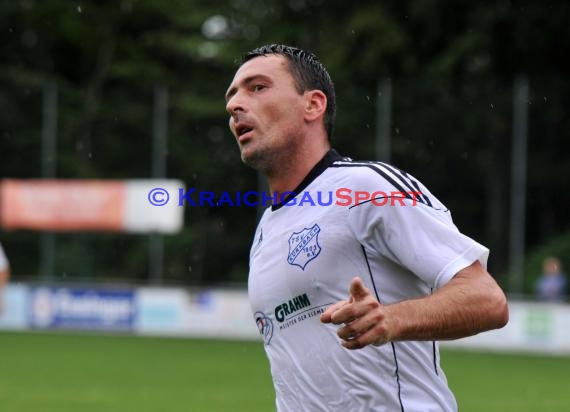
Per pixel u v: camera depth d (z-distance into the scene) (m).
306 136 6.55
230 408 22.27
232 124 6.63
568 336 38.41
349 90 42.97
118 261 47.44
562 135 42.69
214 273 47.78
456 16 56.94
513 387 27.00
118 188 45.28
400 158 42.84
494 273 43.66
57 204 45.72
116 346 38.44
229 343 40.47
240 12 64.81
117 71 63.75
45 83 54.25
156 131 46.44
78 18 65.12
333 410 6.34
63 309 45.75
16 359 33.25
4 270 22.66
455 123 42.75
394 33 56.44
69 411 21.67
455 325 5.61
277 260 6.46
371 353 6.20
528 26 54.75
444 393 6.42
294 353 6.45
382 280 6.23
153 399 23.73
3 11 64.50
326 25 60.59
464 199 43.84
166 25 67.25
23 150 47.81
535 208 43.44
